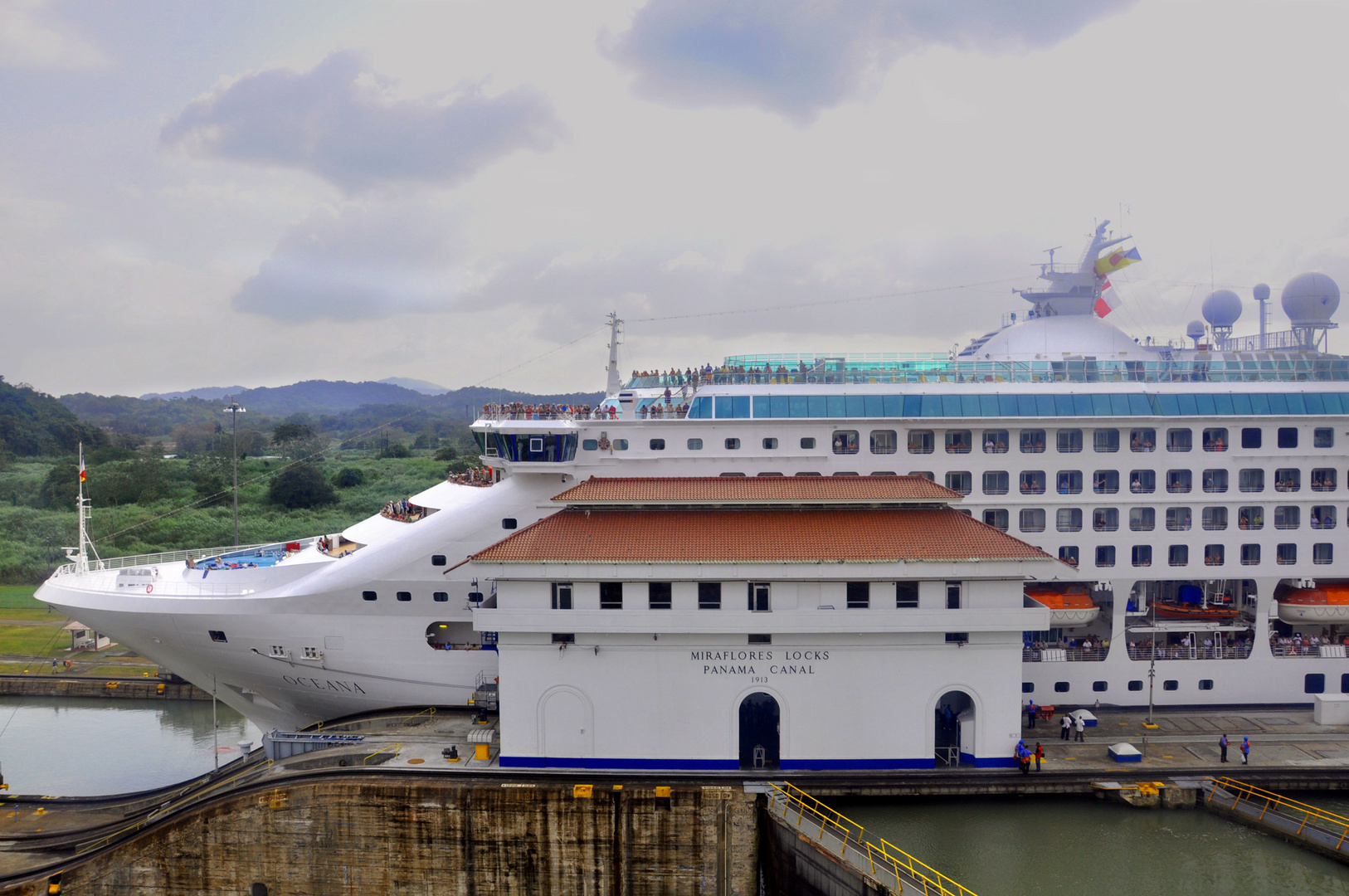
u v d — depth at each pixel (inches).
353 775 1448.1
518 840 1398.9
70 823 1723.7
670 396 1893.5
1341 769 1514.5
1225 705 1804.9
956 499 1577.3
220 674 1809.8
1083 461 1809.8
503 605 1469.0
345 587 1701.5
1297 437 1822.1
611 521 1588.3
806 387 1845.5
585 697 1477.6
